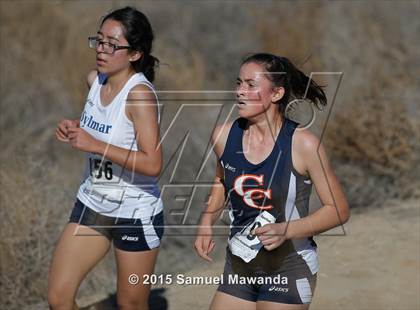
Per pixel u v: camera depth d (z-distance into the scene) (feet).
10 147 117.70
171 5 160.35
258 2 150.61
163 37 153.89
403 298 59.21
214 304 43.98
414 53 111.96
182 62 140.36
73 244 47.73
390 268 64.69
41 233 76.79
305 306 43.09
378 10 126.00
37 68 137.28
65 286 47.50
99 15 145.18
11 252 74.84
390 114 91.86
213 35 155.43
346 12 127.75
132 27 46.83
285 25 138.41
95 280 76.13
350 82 105.50
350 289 60.90
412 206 81.61
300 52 131.13
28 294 74.28
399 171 89.30
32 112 131.13
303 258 42.68
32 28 140.67
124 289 48.55
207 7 165.37
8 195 78.02
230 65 149.28
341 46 119.24
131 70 47.60
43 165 93.40
